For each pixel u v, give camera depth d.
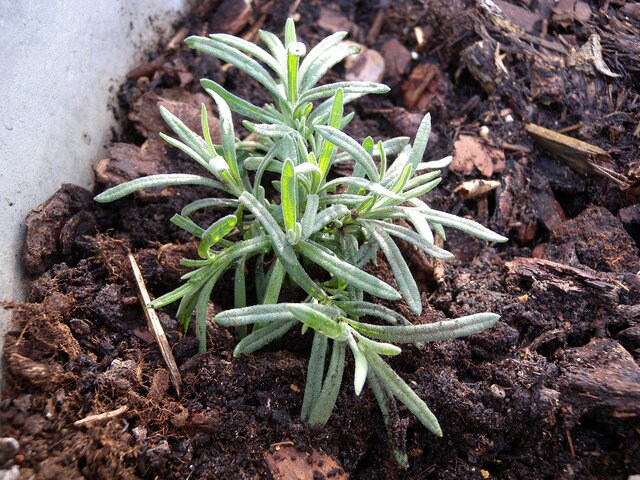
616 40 0.24
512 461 0.17
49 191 0.18
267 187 0.21
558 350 0.18
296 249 0.17
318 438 0.16
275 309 0.15
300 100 0.18
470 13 0.25
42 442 0.15
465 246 0.21
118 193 0.17
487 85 0.24
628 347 0.17
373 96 0.25
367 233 0.18
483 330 0.17
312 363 0.16
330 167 0.21
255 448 0.16
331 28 0.26
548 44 0.24
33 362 0.16
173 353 0.17
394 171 0.19
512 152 0.23
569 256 0.20
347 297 0.18
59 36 0.18
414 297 0.16
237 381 0.17
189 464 0.16
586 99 0.23
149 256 0.19
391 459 0.17
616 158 0.22
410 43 0.26
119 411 0.16
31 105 0.17
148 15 0.24
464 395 0.17
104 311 0.17
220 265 0.17
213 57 0.24
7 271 0.17
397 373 0.17
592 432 0.16
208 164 0.18
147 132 0.22
